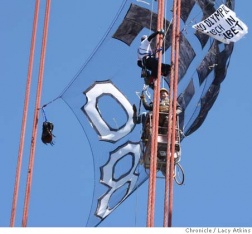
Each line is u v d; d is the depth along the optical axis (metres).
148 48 67.94
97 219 71.19
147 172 71.62
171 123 65.25
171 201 63.00
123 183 71.88
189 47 73.81
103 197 71.75
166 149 69.00
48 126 69.62
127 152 71.94
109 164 71.94
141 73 68.62
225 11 69.62
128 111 72.56
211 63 74.75
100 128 72.44
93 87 72.69
